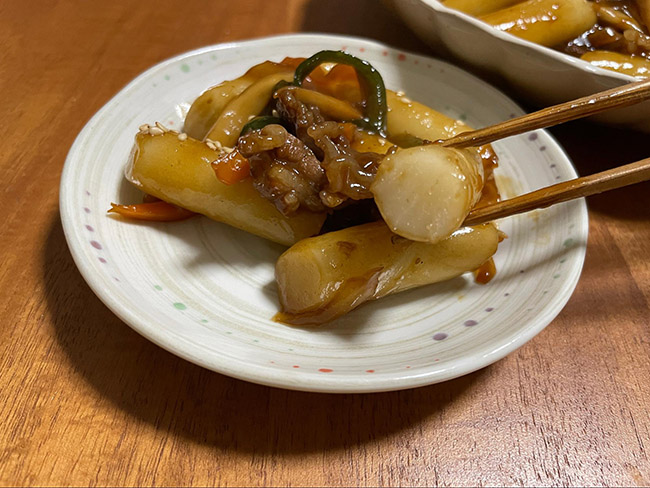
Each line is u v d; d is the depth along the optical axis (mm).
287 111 161
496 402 145
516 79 205
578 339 161
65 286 160
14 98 222
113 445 129
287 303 149
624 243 188
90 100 225
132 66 244
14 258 166
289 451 132
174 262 159
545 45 211
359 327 150
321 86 185
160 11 279
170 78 198
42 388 138
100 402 136
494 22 207
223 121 177
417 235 132
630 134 225
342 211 156
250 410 138
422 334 148
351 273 144
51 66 240
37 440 129
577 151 218
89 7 277
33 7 274
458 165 132
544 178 183
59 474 124
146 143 162
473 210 146
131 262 151
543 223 169
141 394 139
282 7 284
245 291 158
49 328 150
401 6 219
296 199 147
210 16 277
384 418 139
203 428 134
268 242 173
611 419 143
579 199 167
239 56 210
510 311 147
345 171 138
